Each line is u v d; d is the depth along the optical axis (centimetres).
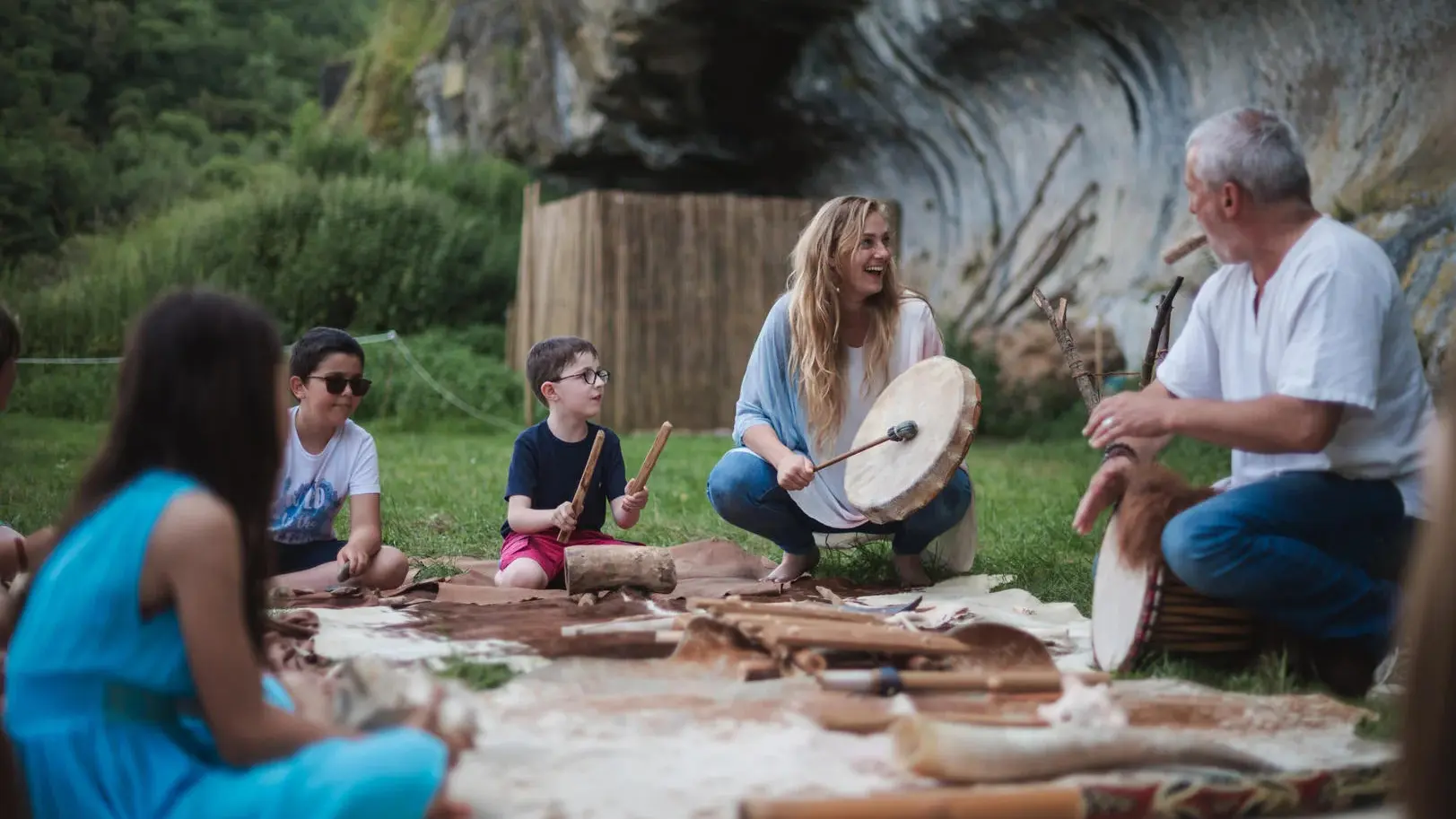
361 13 3716
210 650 239
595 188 2128
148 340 250
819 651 375
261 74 3234
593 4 1817
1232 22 1330
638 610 471
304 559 534
